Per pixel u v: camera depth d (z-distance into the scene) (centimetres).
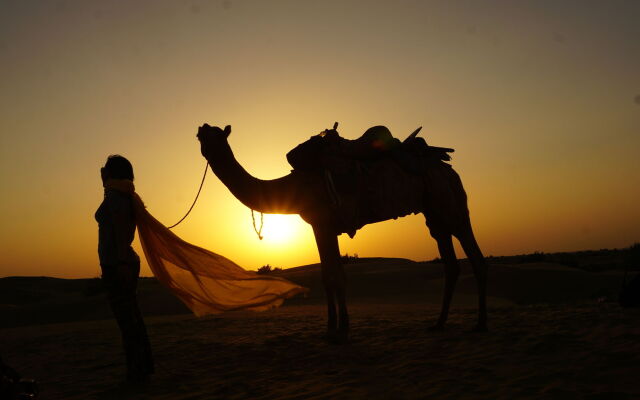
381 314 1318
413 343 780
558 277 2984
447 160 923
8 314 2784
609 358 590
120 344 955
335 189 785
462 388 515
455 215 882
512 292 2762
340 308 809
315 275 3400
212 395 545
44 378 672
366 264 4538
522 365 594
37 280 5997
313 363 677
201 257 670
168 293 2781
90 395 566
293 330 1017
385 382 558
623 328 763
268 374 628
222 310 697
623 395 458
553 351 652
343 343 798
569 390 482
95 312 2652
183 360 739
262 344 844
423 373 585
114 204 585
